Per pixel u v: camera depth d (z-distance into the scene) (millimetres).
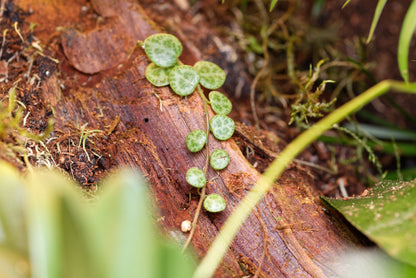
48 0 302
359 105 262
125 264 220
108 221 221
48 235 217
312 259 261
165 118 278
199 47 334
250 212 267
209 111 279
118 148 275
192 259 253
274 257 262
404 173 318
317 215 271
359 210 257
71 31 293
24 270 229
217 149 274
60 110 279
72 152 271
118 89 285
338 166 324
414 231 245
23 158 261
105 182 268
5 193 233
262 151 293
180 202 271
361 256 258
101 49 294
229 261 260
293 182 284
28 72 286
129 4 301
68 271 219
